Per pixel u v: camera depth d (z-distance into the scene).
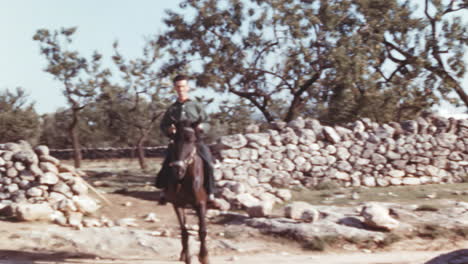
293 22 27.20
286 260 9.19
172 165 7.65
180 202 8.33
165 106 38.84
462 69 27.80
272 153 16.95
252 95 30.73
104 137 53.06
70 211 12.80
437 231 11.05
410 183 18.61
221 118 33.72
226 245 10.31
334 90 27.33
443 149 19.33
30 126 47.88
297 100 29.78
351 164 18.23
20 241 10.07
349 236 10.66
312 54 28.03
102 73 38.91
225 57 29.11
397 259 9.40
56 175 13.64
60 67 37.34
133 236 10.65
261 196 14.56
